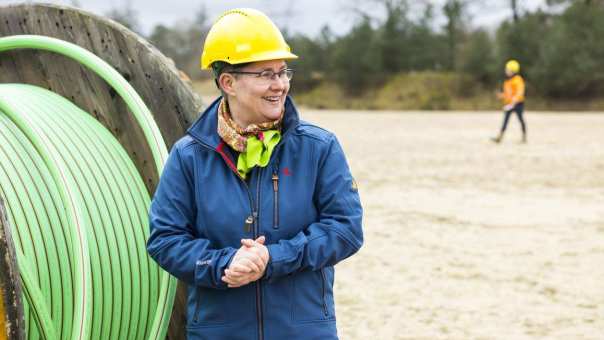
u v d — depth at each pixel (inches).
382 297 240.2
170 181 98.5
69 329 114.9
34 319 107.6
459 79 2204.7
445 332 207.0
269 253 92.6
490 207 399.9
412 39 2390.5
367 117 1477.6
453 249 305.3
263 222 95.9
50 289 112.5
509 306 230.4
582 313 223.1
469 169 556.4
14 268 89.2
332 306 100.7
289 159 97.4
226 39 95.5
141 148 139.3
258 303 95.8
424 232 338.0
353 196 98.7
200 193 96.8
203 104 134.9
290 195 96.7
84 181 123.1
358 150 712.4
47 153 114.3
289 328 96.0
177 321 134.3
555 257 291.0
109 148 134.5
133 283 123.0
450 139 837.8
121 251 122.3
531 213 382.6
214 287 94.4
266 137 94.9
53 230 115.6
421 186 474.0
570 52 1963.6
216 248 97.0
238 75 95.3
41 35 147.6
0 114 127.6
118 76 129.6
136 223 127.2
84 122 136.3
